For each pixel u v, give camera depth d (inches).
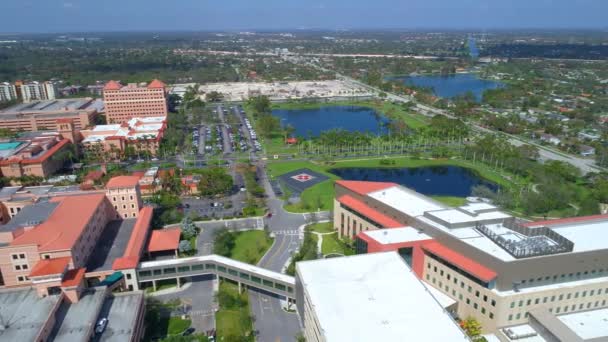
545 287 4613.7
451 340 3575.3
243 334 4840.1
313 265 4778.5
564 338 4133.9
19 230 5797.2
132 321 4507.9
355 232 6988.2
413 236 5585.6
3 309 4478.3
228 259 5895.7
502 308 4429.1
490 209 5826.8
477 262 4744.1
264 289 5521.7
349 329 3686.0
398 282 4431.6
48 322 4178.2
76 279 4781.0
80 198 6825.8
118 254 6122.1
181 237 7209.6
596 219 5748.0
